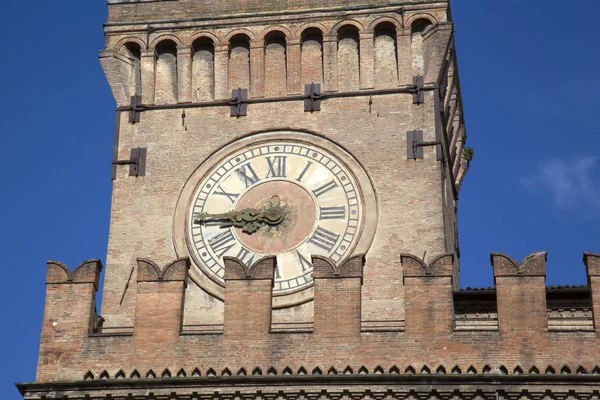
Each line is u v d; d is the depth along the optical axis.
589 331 53.09
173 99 64.81
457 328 53.69
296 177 61.97
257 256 60.41
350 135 62.59
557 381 52.12
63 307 55.31
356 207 61.09
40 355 54.56
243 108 63.78
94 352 54.50
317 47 65.06
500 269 54.25
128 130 63.88
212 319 59.31
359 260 54.84
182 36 65.50
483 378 52.28
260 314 54.44
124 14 66.06
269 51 65.25
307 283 59.53
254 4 65.62
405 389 52.41
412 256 54.69
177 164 62.91
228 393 52.94
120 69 65.06
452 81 66.75
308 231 60.78
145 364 54.09
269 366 53.53
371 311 58.62
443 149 62.81
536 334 53.25
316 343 53.75
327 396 52.62
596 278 53.91
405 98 63.19
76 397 53.56
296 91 63.94
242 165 62.56
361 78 63.88
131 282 60.25
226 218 61.28
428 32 64.19
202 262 60.47
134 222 61.66
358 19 64.75
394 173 61.59
